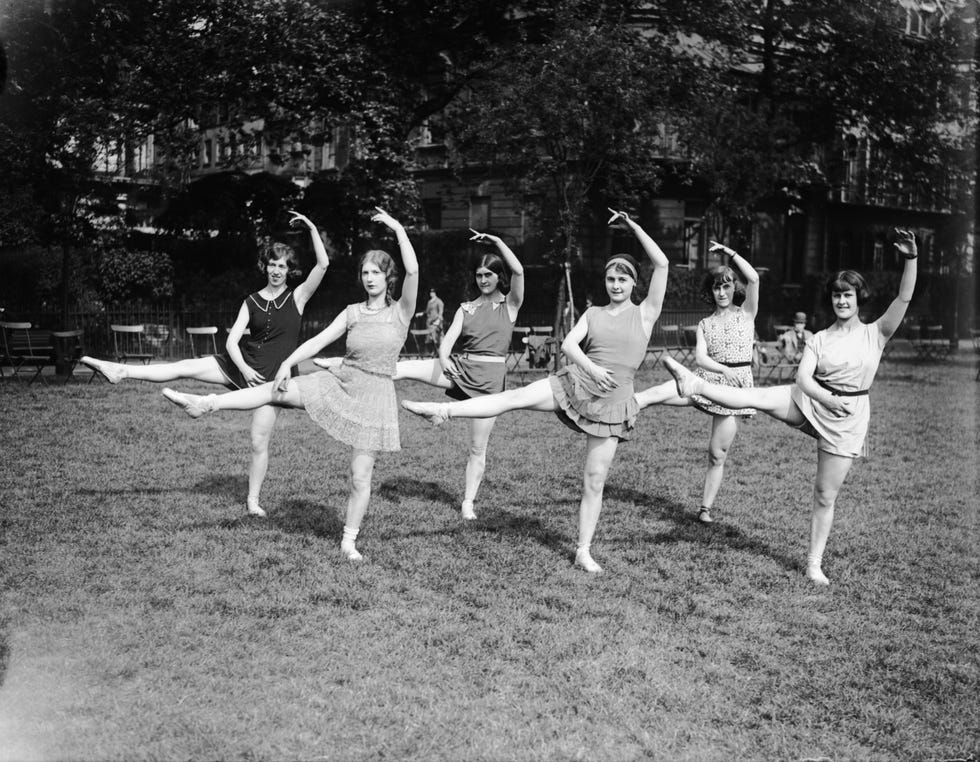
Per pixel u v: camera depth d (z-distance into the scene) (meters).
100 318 16.81
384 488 6.73
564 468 7.72
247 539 5.23
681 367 4.96
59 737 2.81
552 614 4.20
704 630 4.07
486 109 16.77
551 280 22.05
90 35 9.41
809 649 3.88
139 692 3.19
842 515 6.30
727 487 7.14
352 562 4.88
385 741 2.94
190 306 18.12
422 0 12.34
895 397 10.89
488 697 3.30
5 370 13.84
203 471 7.15
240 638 3.77
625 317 4.97
